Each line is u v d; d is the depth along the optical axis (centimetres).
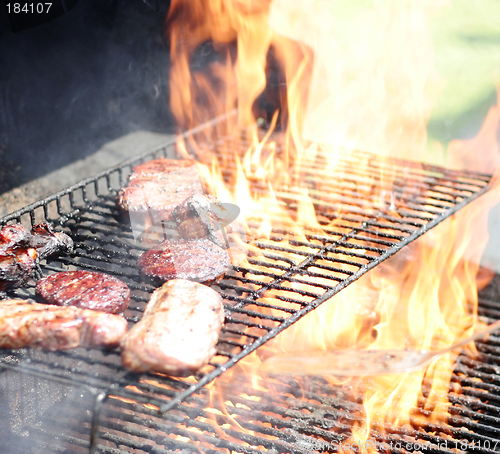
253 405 235
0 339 178
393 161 365
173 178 305
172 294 200
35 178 324
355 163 366
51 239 232
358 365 186
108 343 180
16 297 219
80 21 322
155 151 349
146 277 222
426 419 245
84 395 257
